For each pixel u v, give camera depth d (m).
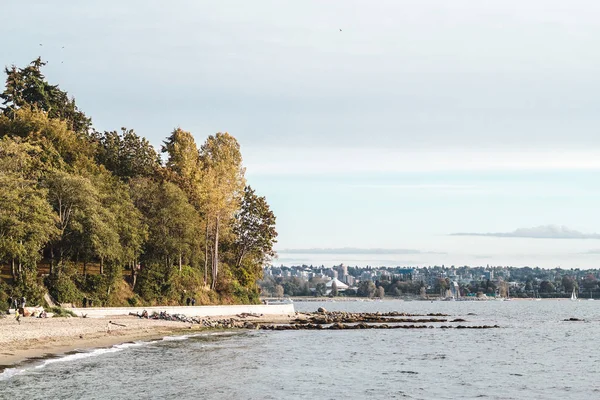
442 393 55.56
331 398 51.31
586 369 73.62
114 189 114.81
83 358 62.19
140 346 74.38
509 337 115.06
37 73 147.88
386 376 63.91
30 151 110.19
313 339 97.56
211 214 133.75
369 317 155.38
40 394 45.75
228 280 143.62
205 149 145.25
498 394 56.06
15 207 87.75
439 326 133.38
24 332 70.06
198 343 81.62
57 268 99.06
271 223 157.00
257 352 77.00
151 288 117.50
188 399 48.09
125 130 144.88
